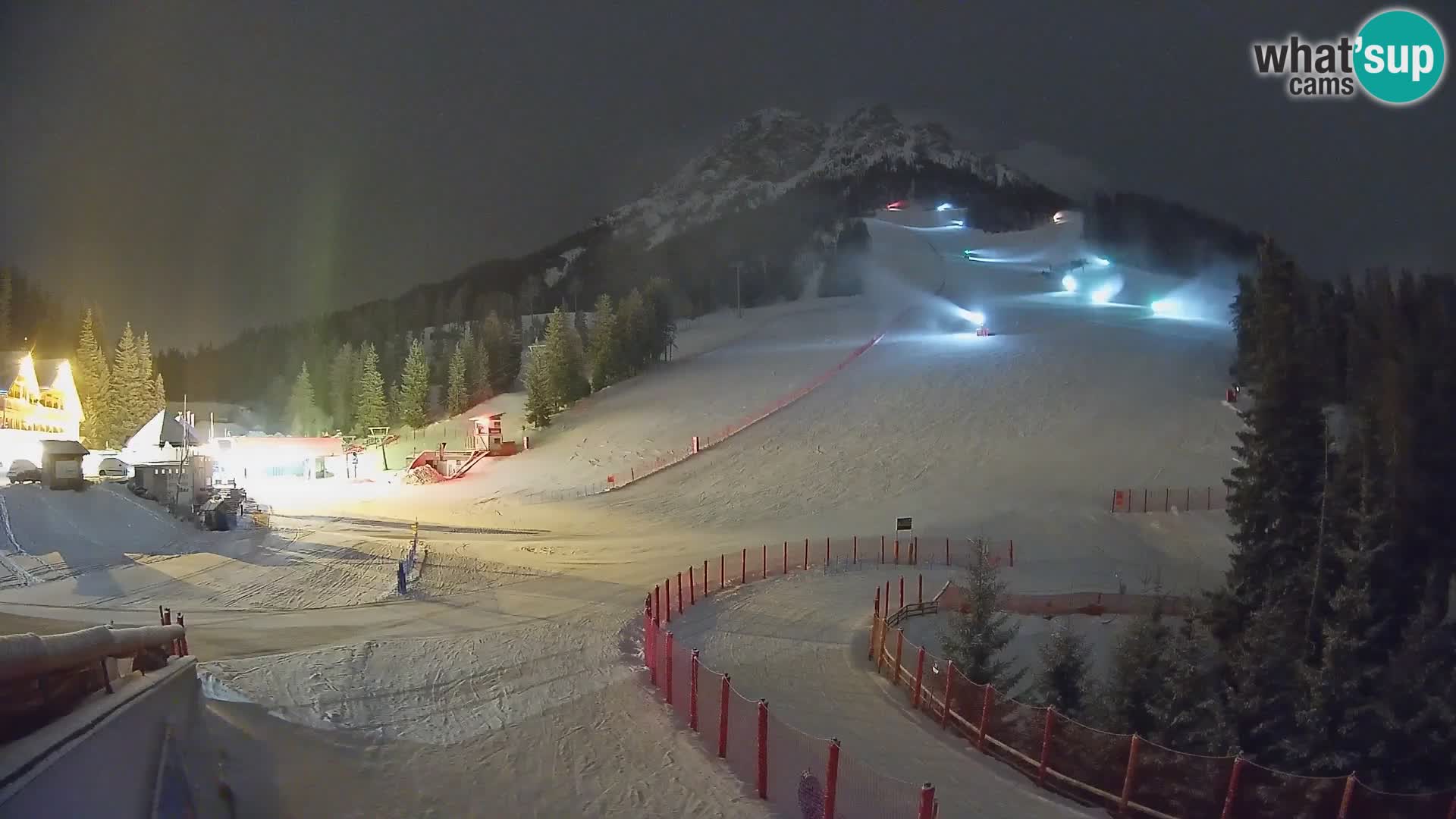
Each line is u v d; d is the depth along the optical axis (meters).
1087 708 22.77
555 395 91.12
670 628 26.17
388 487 66.12
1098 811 15.15
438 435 94.94
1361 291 70.06
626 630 24.48
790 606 31.02
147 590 25.64
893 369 83.44
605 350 100.06
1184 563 41.25
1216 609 24.80
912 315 115.88
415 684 17.52
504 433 84.31
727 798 12.65
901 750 16.92
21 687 5.70
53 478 31.67
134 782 6.59
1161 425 62.41
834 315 129.38
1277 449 25.70
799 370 90.75
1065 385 72.88
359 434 98.81
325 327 166.88
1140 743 15.85
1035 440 62.12
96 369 86.69
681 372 99.88
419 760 12.72
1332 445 25.75
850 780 14.16
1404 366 38.44
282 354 159.62
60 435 67.38
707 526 48.91
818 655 24.91
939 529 46.78
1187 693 20.41
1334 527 22.09
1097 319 103.19
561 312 100.75
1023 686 26.69
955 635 25.70
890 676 23.14
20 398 61.75
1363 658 19.39
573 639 22.91
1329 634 18.30
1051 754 16.81
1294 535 24.45
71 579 25.67
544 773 13.06
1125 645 23.02
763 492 56.16
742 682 21.17
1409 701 17.77
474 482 65.88
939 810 13.59
